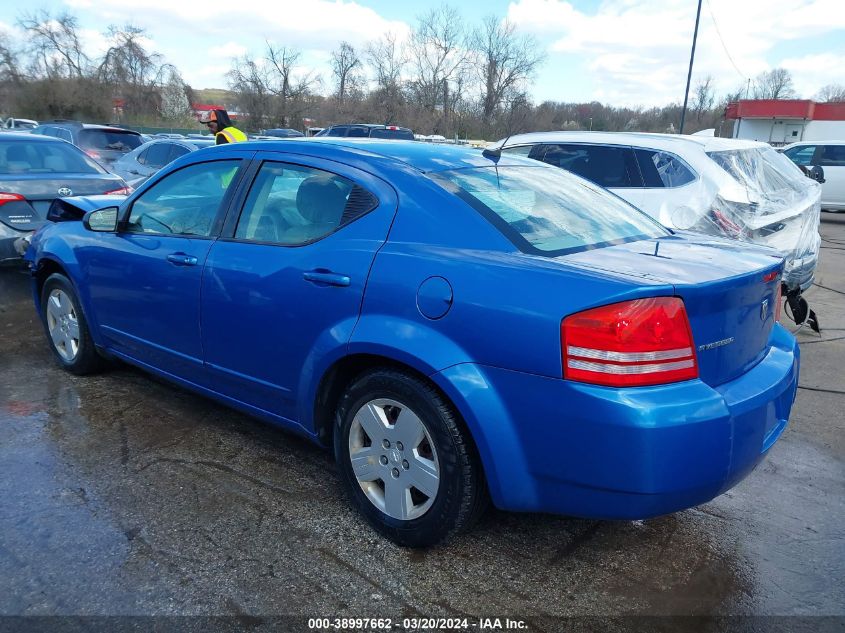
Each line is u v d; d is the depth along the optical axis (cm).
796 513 330
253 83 4631
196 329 359
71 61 4828
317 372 300
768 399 262
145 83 5003
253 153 353
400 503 284
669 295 236
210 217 361
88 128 1364
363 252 290
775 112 4325
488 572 277
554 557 288
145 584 261
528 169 354
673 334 234
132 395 443
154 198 396
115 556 278
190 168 381
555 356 236
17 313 624
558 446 239
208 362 358
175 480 339
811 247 625
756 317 276
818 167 1102
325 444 322
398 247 283
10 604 248
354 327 284
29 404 425
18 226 608
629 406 226
